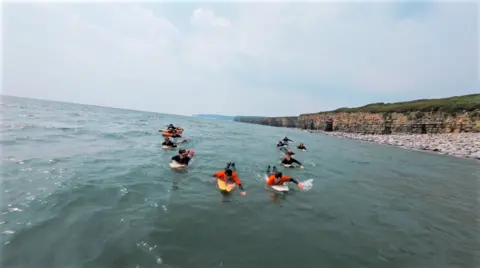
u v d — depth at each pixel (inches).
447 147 963.3
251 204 267.3
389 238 211.3
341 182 393.4
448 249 198.8
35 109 2038.6
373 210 276.2
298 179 391.9
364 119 2009.1
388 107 2004.2
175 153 544.7
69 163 379.2
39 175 306.0
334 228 223.0
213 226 209.2
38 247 160.6
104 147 555.2
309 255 175.8
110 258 154.9
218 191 303.4
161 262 154.6
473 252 196.2
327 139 1472.7
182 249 171.2
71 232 181.6
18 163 351.6
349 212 264.8
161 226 202.1
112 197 255.9
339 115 2388.0
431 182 437.4
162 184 314.0
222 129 1702.8
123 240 176.6
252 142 954.1
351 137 1717.5
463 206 311.9
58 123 1044.5
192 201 263.3
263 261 164.2
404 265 172.6
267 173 420.2
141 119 2103.8
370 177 446.6
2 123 840.9
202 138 941.8
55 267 142.9
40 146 493.0
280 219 233.6
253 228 210.8
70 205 227.8
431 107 1481.3
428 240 212.4
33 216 201.2
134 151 533.6
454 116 1309.1
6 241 163.9
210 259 162.1
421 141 1182.9
